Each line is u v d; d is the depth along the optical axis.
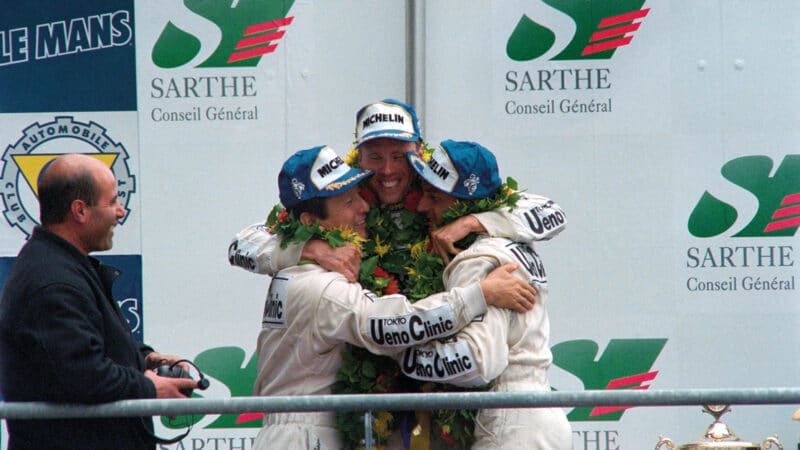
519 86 15.37
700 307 15.32
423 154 13.14
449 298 11.82
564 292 15.34
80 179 11.37
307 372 12.32
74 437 11.16
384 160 12.70
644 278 15.34
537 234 12.37
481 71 15.37
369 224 12.75
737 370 15.27
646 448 14.97
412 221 12.77
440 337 11.85
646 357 15.29
